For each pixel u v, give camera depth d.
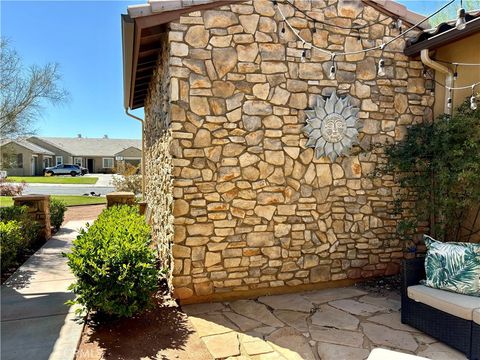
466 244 3.44
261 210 4.27
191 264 4.06
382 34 4.65
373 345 3.17
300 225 4.45
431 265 3.47
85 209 13.80
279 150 4.30
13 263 5.55
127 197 9.16
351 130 4.55
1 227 5.21
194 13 3.94
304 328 3.50
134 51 4.46
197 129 3.99
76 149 45.59
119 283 3.29
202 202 4.05
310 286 4.55
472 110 4.27
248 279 4.28
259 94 4.20
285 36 4.27
